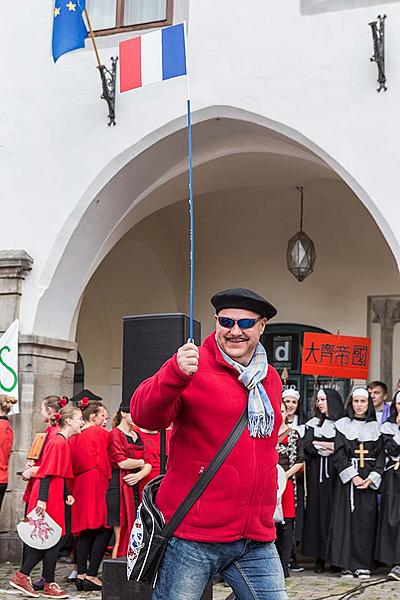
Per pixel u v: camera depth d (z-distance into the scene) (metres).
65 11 10.16
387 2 9.59
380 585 8.70
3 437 9.30
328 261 13.81
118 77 10.75
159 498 3.87
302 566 10.05
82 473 8.55
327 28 9.84
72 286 11.17
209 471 3.73
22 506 10.52
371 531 9.23
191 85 10.38
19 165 11.19
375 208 9.46
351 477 9.25
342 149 9.65
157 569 3.82
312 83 9.85
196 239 14.62
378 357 13.46
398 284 13.35
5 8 11.52
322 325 13.80
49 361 10.98
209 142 10.91
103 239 11.26
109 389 15.23
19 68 11.32
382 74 9.46
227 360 3.85
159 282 14.69
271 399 3.88
